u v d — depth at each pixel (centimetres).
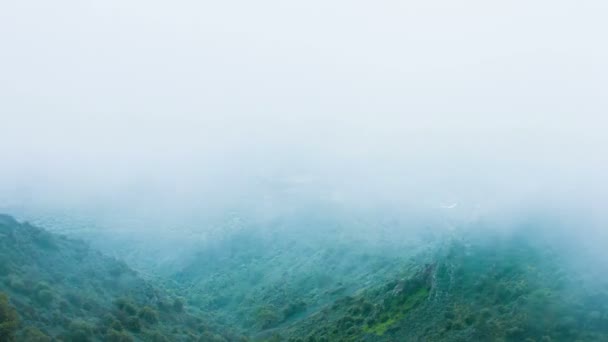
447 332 9169
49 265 10456
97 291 10662
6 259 9100
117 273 12494
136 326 9644
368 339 10425
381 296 12625
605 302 8288
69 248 12244
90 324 8400
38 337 6862
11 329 6606
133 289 12044
